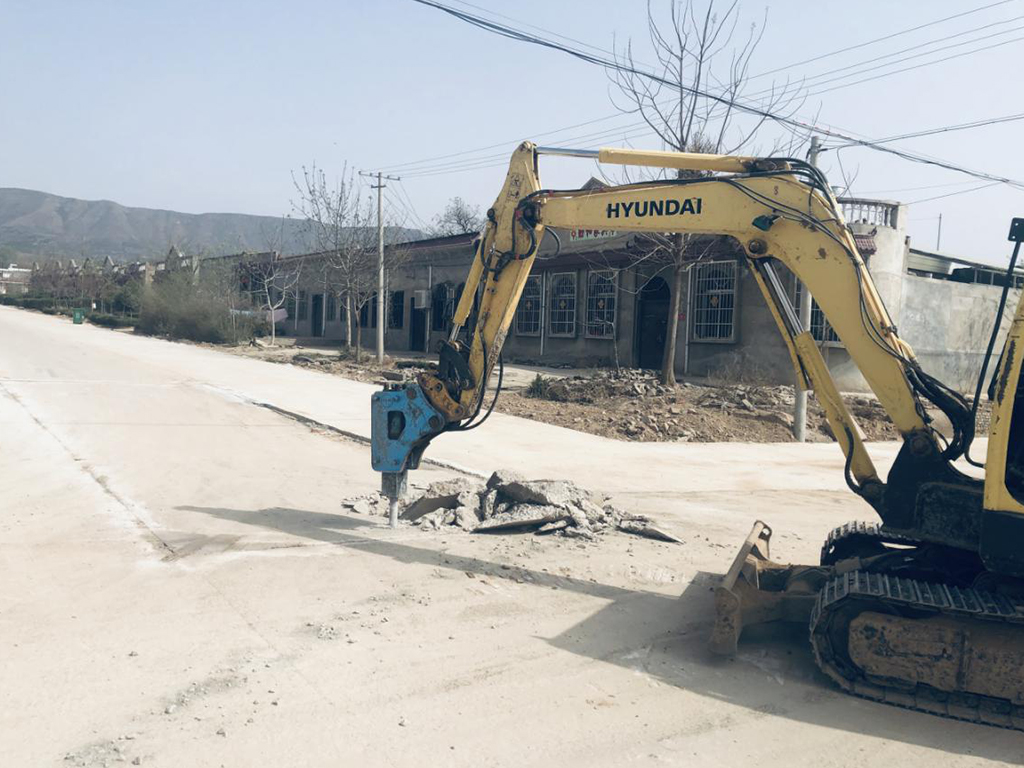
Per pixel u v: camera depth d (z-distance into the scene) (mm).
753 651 5516
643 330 26062
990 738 4441
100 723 4082
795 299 21000
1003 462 4703
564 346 28625
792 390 19094
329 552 7160
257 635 5297
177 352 29047
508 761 3934
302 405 16531
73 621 5391
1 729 3984
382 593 6203
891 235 21547
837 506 10453
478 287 7602
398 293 37125
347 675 4777
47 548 6953
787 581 6086
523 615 5926
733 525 9078
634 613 6094
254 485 9766
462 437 14195
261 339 39375
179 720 4145
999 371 4715
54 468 10094
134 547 7086
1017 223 4746
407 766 3832
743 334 22625
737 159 6379
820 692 4926
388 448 7859
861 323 5758
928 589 4824
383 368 25281
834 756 4176
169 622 5449
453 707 4461
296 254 41938
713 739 4285
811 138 16266
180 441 12445
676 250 19328
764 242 6156
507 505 8539
